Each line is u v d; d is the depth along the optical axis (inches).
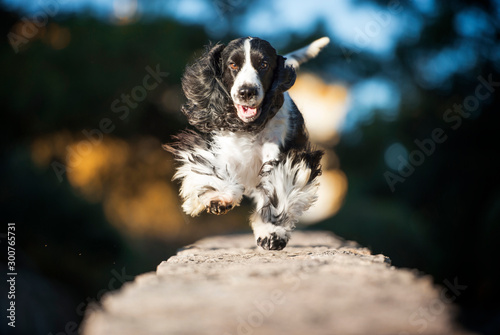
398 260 520.7
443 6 566.6
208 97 199.3
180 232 673.0
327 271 128.1
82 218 440.1
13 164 442.3
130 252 471.5
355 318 88.9
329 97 857.5
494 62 522.9
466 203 514.3
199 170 195.9
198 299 102.5
